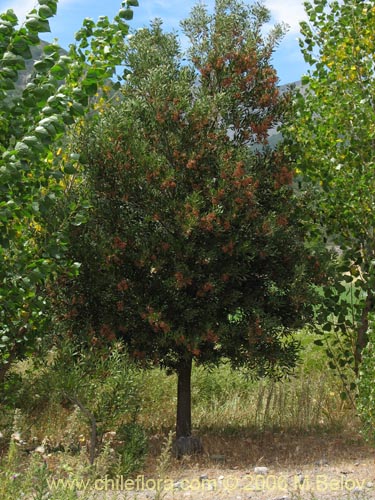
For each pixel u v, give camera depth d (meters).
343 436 8.46
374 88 9.09
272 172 8.02
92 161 7.49
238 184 7.28
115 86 7.73
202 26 8.27
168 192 7.57
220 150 7.63
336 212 8.95
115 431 7.09
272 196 8.10
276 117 8.18
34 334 7.32
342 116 8.88
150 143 7.78
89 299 7.83
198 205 7.18
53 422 8.09
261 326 7.59
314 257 8.25
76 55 6.70
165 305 7.50
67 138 7.48
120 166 7.40
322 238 9.20
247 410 9.67
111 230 7.63
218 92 8.07
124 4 6.92
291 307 8.07
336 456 7.43
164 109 7.55
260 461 7.25
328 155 9.01
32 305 6.87
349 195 8.77
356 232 8.99
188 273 7.38
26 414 7.89
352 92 9.01
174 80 8.11
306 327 9.27
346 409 9.40
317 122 9.08
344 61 9.15
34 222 6.96
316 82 9.18
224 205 7.43
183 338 7.40
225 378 10.86
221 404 10.21
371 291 8.86
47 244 6.68
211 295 7.68
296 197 8.55
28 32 5.38
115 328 7.69
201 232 7.45
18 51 5.37
